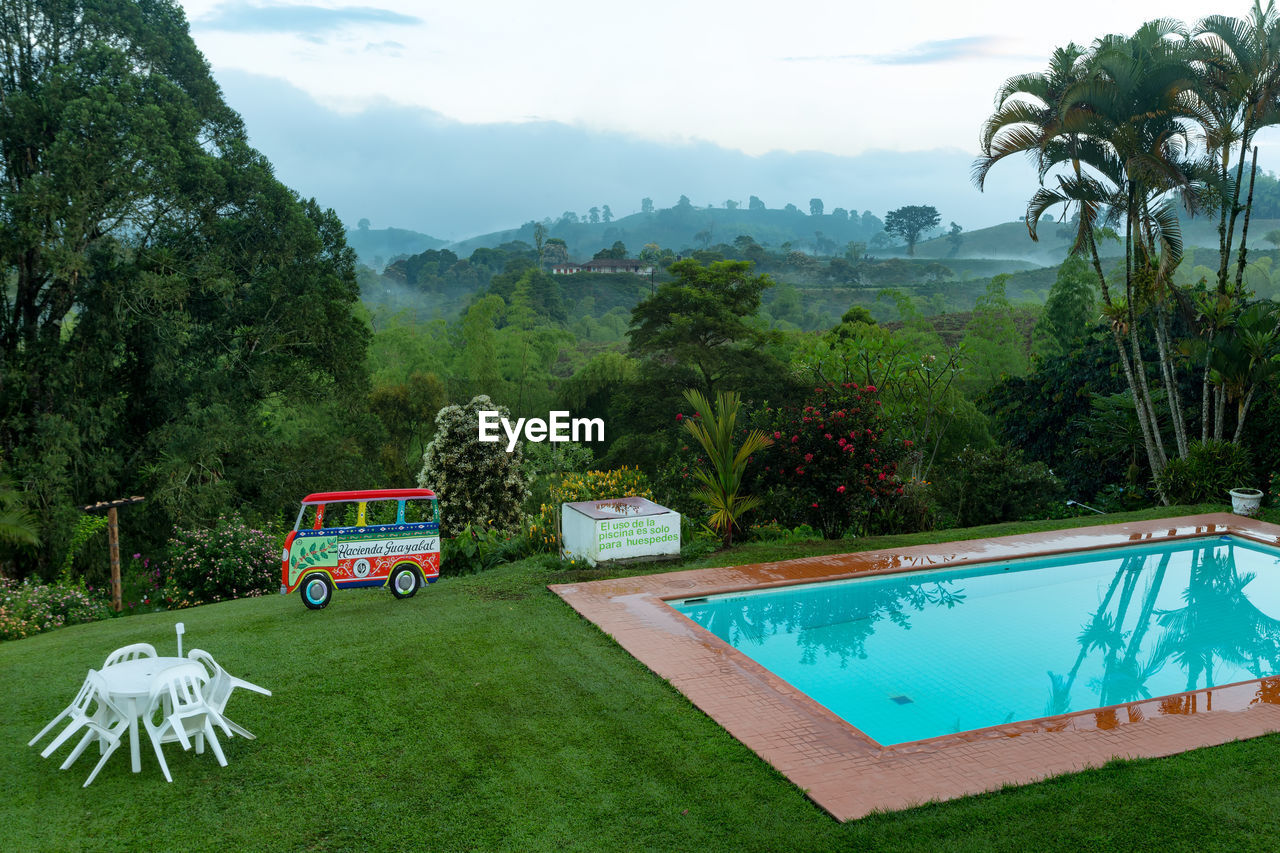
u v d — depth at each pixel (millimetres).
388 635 8680
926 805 5336
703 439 12734
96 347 22500
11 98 21000
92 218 21859
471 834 5023
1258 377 15969
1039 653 9047
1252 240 168250
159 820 5184
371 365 46406
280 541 16406
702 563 11734
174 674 5676
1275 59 15820
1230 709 6934
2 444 21531
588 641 8516
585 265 199125
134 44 23719
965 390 43344
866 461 14328
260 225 25406
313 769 5828
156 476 23000
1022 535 13594
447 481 19734
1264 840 4930
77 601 12609
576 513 12031
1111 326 18094
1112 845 4895
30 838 4965
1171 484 16828
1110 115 15664
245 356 26250
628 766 5879
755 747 6168
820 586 10922
